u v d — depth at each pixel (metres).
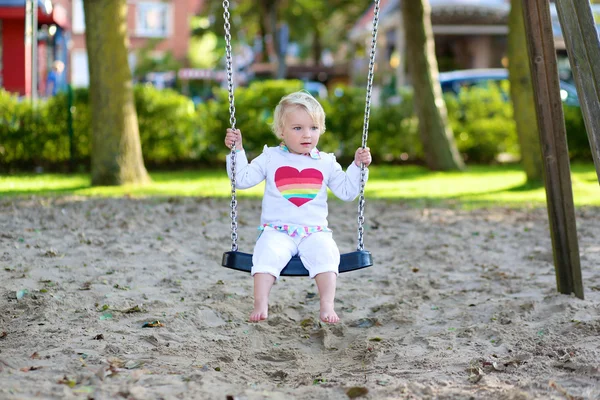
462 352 4.34
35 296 5.36
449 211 9.89
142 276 6.15
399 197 11.27
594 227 8.59
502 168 16.06
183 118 15.29
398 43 27.06
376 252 7.43
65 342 4.34
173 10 37.47
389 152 16.50
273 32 33.03
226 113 15.54
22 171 14.65
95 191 11.36
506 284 6.07
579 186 12.12
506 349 4.39
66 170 14.85
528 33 5.38
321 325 4.98
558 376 3.83
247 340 4.64
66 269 6.29
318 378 3.91
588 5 4.71
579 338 4.51
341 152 16.36
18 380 3.57
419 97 15.50
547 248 7.54
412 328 4.94
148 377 3.70
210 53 44.59
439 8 26.30
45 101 14.98
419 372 3.98
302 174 4.55
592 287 5.85
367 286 6.04
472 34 29.67
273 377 4.01
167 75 36.19
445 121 15.62
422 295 5.75
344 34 44.31
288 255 4.36
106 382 3.61
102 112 12.12
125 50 12.17
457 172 15.21
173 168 15.61
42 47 23.53
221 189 11.98
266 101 15.55
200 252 7.21
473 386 3.68
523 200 10.89
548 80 5.38
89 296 5.45
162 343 4.44
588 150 16.56
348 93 16.17
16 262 6.48
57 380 3.60
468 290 5.88
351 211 9.85
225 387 3.62
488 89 17.09
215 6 42.62
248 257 4.39
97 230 8.09
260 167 4.59
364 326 5.03
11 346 4.27
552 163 5.46
